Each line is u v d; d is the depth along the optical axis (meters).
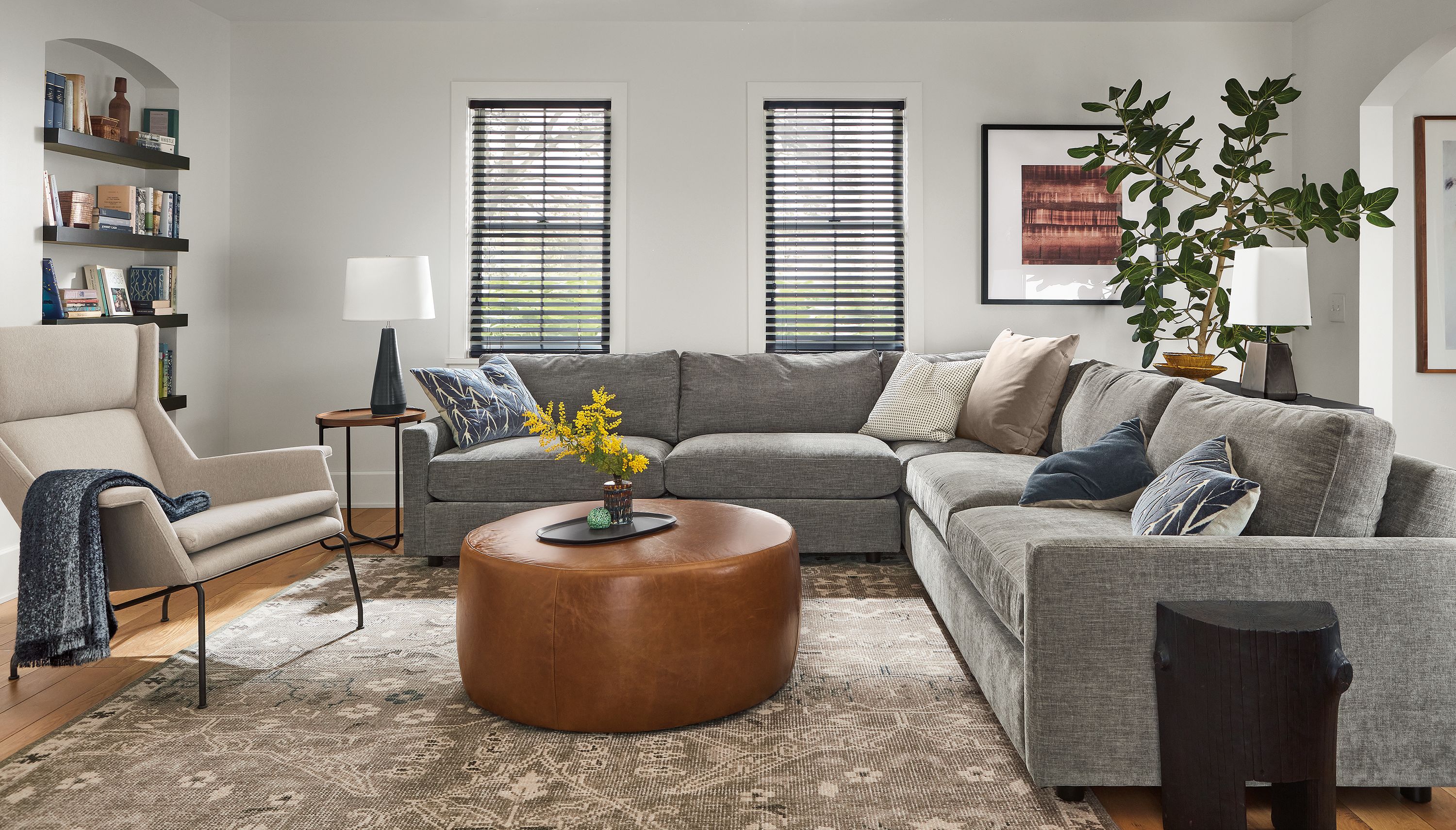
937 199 4.59
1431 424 4.64
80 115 3.71
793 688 2.35
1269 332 3.75
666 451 3.87
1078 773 1.75
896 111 4.59
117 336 2.82
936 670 2.47
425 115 4.57
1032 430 3.51
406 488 3.54
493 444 3.76
